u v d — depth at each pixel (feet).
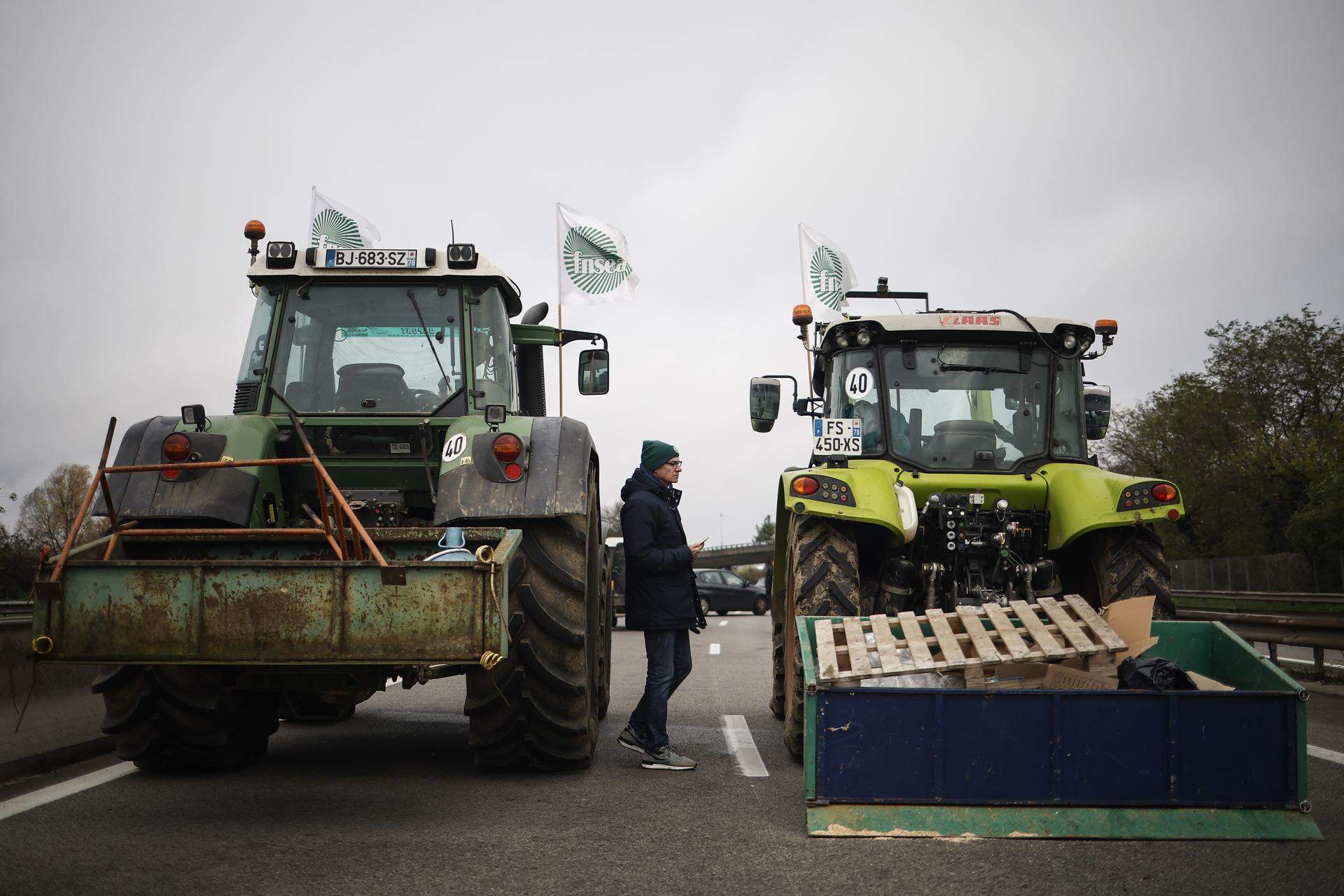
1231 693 13.84
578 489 17.40
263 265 20.25
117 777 18.12
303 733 23.91
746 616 114.42
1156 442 139.85
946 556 21.36
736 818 15.10
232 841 13.56
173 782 17.71
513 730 17.93
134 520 16.76
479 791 17.06
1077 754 13.87
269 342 19.99
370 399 19.81
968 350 22.66
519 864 12.50
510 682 17.43
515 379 21.53
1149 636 15.90
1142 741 13.87
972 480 21.27
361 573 13.60
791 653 20.26
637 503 19.75
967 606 18.80
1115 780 13.82
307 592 13.61
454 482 17.43
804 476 19.97
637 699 30.48
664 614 19.45
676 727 24.93
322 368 19.95
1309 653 50.21
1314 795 16.26
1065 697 13.92
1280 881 11.66
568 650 17.75
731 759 20.38
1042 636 15.44
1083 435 22.65
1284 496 127.34
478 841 13.66
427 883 11.68
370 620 13.55
